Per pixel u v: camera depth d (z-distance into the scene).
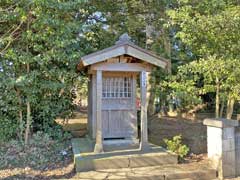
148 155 5.88
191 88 7.51
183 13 7.03
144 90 6.56
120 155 5.88
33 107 7.88
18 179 5.19
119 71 6.71
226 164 5.52
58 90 8.02
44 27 7.31
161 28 10.48
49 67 7.70
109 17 10.23
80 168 5.47
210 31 6.66
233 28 6.49
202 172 5.42
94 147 6.53
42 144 7.25
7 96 7.34
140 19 10.56
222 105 9.12
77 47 8.18
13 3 7.16
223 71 6.61
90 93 7.75
